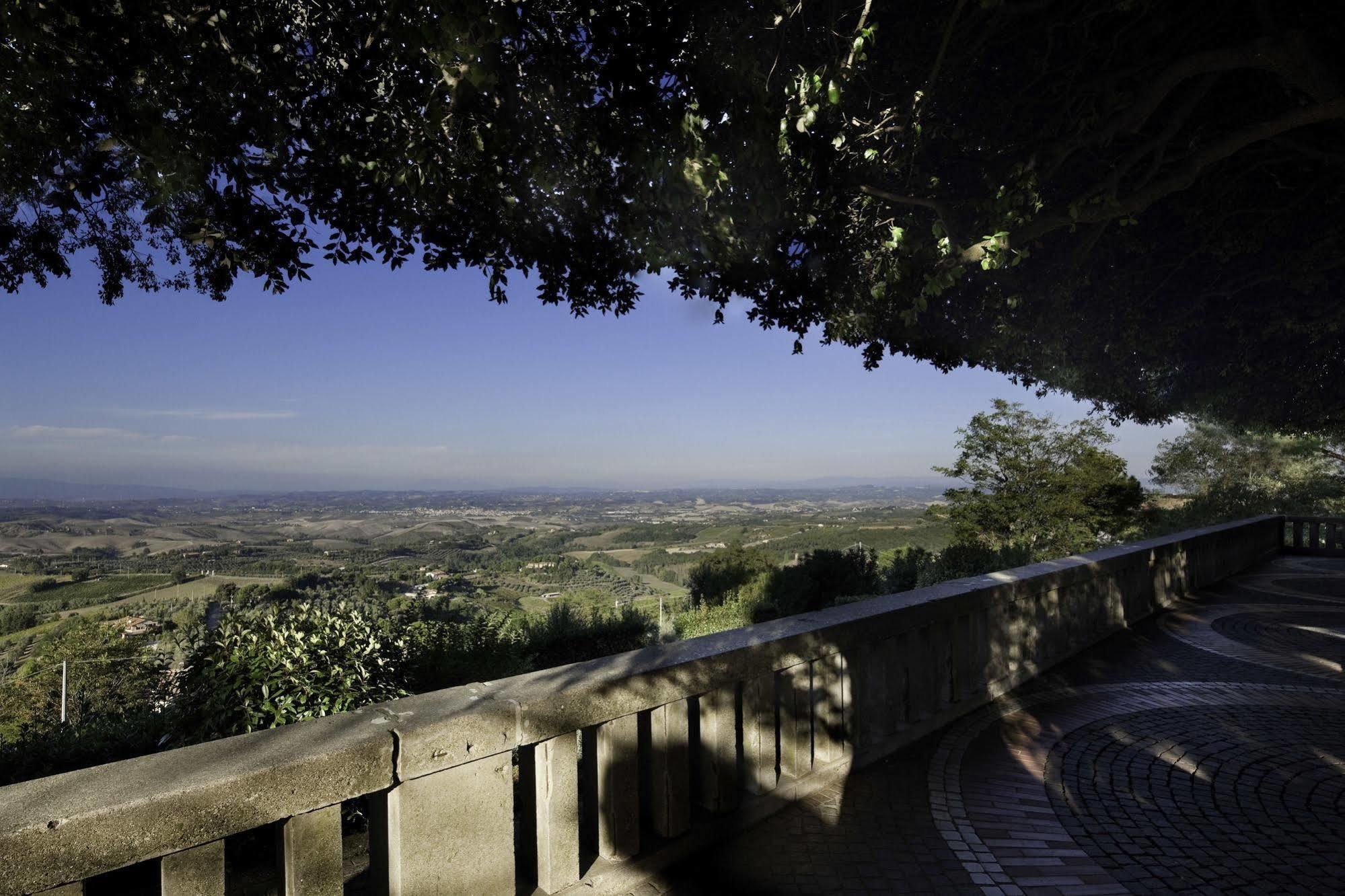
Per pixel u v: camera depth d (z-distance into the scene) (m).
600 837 2.68
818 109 3.85
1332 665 6.19
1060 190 6.63
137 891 3.80
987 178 5.33
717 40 3.76
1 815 1.48
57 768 4.78
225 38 3.66
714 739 3.10
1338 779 3.83
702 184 3.81
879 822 3.29
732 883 2.76
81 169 4.11
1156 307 8.02
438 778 2.14
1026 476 19.83
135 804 1.58
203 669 4.73
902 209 5.57
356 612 5.64
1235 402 11.52
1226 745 4.30
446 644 6.66
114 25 3.30
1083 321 8.02
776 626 3.66
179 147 3.96
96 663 18.62
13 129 3.53
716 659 3.07
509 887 2.31
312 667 4.82
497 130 3.93
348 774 1.93
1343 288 7.93
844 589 16.20
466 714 2.20
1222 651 6.71
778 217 4.51
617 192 4.56
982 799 3.54
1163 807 3.49
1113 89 5.12
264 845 4.37
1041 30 5.28
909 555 17.58
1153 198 4.77
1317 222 7.03
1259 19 4.50
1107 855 3.03
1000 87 5.80
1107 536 20.25
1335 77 4.07
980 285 7.54
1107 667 6.11
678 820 2.93
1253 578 11.71
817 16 4.42
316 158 4.30
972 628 5.00
